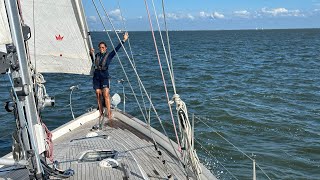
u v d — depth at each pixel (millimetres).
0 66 3096
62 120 13711
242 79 24531
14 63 3178
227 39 112250
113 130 7461
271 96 18344
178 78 25062
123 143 6426
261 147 10562
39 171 3377
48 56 7137
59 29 7023
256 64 34875
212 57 43156
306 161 9570
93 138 6582
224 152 10016
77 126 7855
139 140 6711
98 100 8234
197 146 10406
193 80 24141
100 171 4570
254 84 22328
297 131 12289
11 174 4559
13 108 3326
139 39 118750
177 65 33969
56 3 6773
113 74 26984
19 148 3348
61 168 4621
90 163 4859
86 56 7453
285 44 76875
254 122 13242
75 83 22844
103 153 5492
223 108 15508
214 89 20578
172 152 5938
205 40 104500
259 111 15062
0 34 3340
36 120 3439
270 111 15078
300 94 18859
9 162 3242
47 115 14320
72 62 7395
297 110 15344
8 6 3111
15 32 3162
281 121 13438
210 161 9336
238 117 13844
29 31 3625
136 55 46094
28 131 3295
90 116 8328
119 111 8445
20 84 3205
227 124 13047
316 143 11016
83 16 7070
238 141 11070
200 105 16109
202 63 35938
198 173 4062
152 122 13102
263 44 77312
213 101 17047
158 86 21406
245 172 8734
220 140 11078
